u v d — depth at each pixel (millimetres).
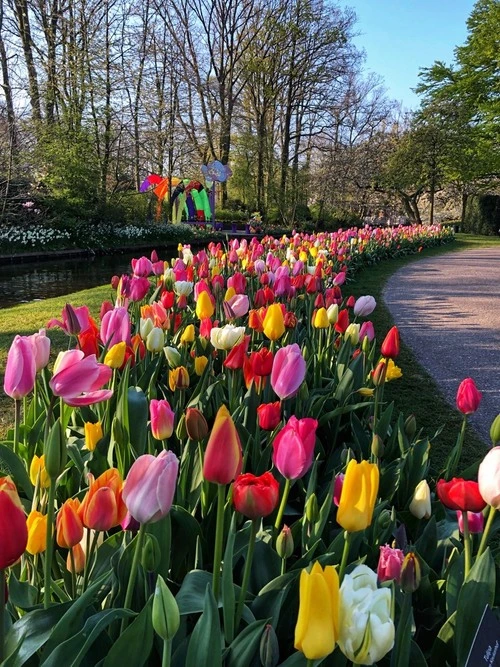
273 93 36969
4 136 19031
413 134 35594
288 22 34844
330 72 36688
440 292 12391
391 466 2629
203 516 1983
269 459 2424
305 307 5766
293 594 1509
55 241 20641
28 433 2498
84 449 2574
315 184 37094
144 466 1186
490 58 35625
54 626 1239
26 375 1593
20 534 982
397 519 2346
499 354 7168
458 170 35469
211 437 1244
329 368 3898
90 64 23328
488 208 38312
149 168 34688
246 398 2602
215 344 2787
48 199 21297
